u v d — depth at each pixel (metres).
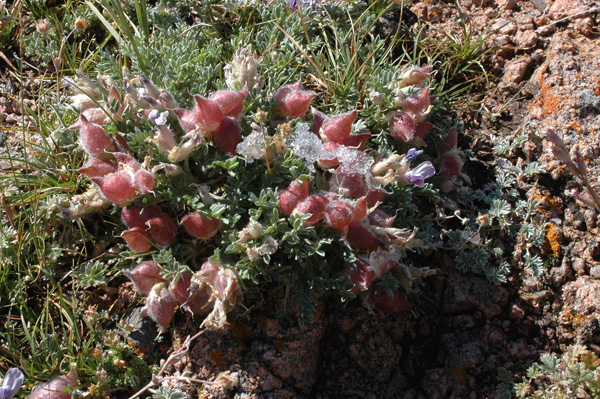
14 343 0.27
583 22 0.35
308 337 0.27
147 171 0.26
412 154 0.28
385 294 0.28
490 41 0.35
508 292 0.29
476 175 0.32
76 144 0.29
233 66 0.28
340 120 0.27
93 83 0.29
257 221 0.27
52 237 0.29
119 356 0.26
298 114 0.28
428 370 0.28
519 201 0.30
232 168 0.27
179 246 0.27
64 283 0.28
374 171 0.28
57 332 0.27
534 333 0.28
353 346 0.28
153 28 0.34
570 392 0.27
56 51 0.34
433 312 0.29
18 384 0.24
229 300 0.25
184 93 0.30
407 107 0.29
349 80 0.31
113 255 0.29
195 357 0.26
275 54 0.32
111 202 0.28
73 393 0.25
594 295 0.28
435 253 0.30
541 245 0.29
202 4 0.35
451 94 0.34
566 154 0.25
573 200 0.30
